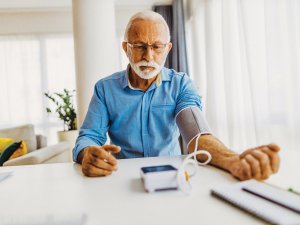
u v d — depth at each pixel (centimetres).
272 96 160
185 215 43
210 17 252
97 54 262
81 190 59
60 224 41
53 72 398
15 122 393
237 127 213
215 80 249
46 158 220
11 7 373
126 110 108
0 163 230
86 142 93
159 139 108
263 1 171
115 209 47
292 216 38
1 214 47
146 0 363
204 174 66
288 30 147
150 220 42
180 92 107
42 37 396
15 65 392
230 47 214
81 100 265
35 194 58
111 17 269
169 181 54
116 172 72
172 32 359
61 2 363
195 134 86
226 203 47
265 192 47
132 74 108
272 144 62
